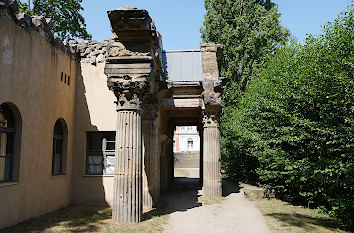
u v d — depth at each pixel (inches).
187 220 392.2
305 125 454.6
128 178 355.6
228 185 774.5
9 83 331.3
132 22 355.3
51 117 435.2
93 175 508.7
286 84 523.8
